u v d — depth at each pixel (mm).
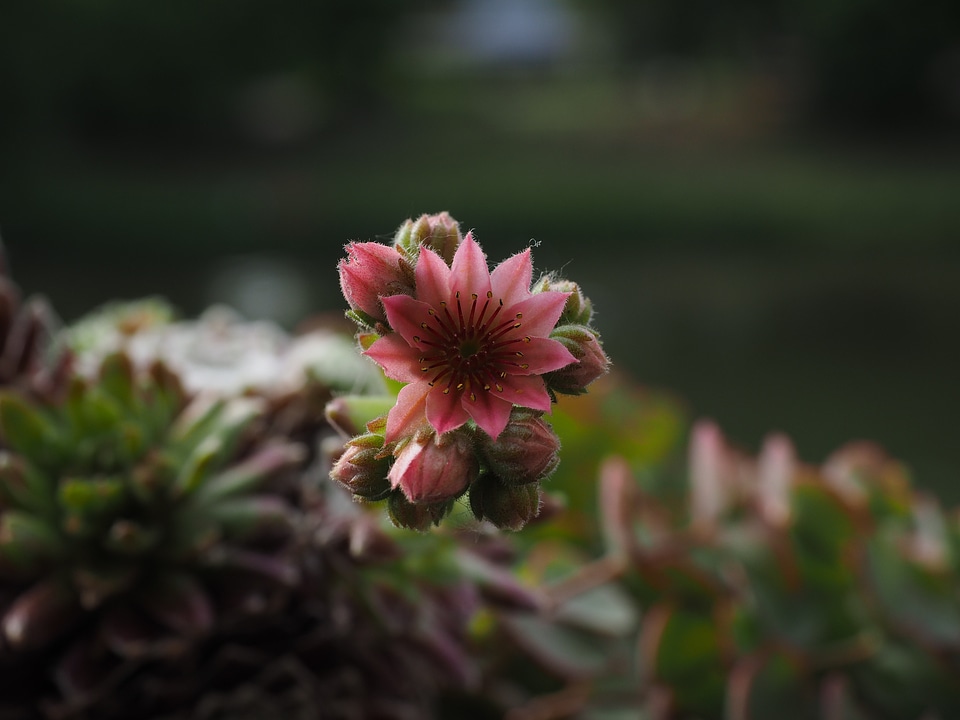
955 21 3775
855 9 3859
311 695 264
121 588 258
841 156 3533
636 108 5266
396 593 262
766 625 292
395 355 208
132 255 2250
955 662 282
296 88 4391
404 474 202
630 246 2359
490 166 3422
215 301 1640
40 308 290
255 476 270
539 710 293
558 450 210
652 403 358
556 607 292
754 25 5043
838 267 2027
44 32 2805
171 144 3521
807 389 1030
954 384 1028
